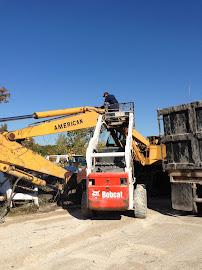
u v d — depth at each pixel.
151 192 9.98
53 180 9.29
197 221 6.31
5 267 4.03
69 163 13.22
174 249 4.52
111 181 6.37
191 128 6.64
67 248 4.72
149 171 9.90
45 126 7.90
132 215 7.09
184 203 6.70
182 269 3.78
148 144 9.18
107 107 8.30
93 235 5.44
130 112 7.95
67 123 8.07
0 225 6.40
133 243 4.87
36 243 5.03
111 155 6.72
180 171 6.83
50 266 4.01
